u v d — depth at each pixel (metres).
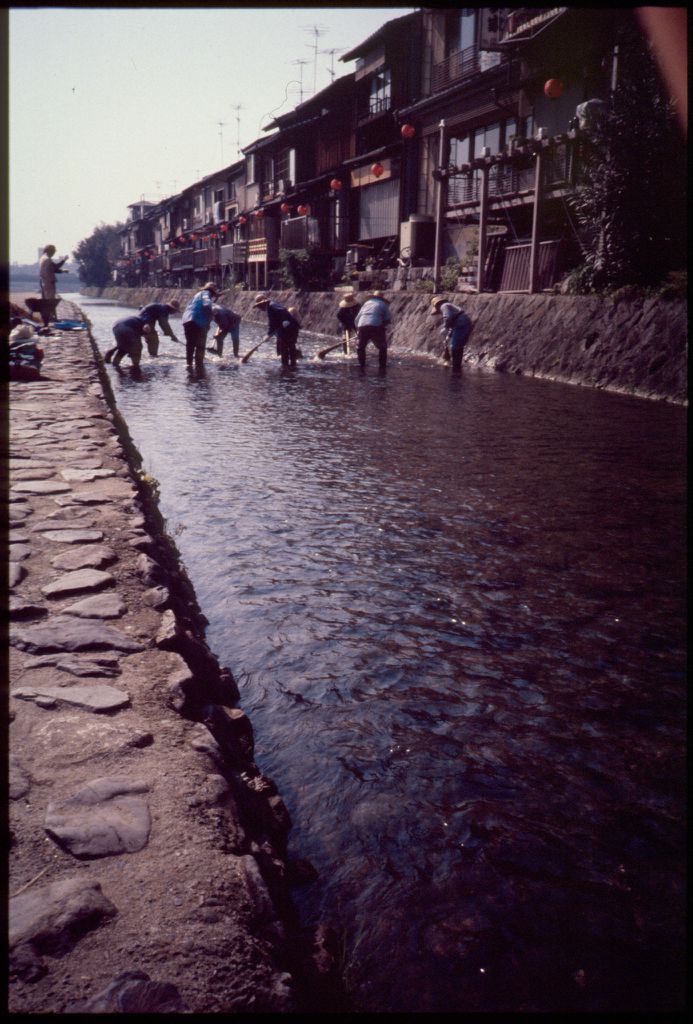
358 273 28.62
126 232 96.50
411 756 2.87
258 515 5.95
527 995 1.87
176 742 2.40
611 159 13.55
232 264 50.25
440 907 2.15
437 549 5.18
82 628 3.15
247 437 9.09
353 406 11.38
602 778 2.74
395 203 28.50
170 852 1.89
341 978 1.87
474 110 22.94
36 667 2.82
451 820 2.52
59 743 2.32
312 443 8.73
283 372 16.14
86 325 25.20
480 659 3.63
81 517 4.73
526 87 20.19
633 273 13.79
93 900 1.68
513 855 2.36
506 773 2.77
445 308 16.59
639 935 2.05
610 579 4.64
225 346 23.52
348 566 4.86
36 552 4.07
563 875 2.28
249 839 2.06
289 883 2.20
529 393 12.65
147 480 6.62
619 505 6.18
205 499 6.40
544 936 2.05
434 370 16.58
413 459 7.88
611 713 3.16
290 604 4.27
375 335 16.23
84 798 2.06
